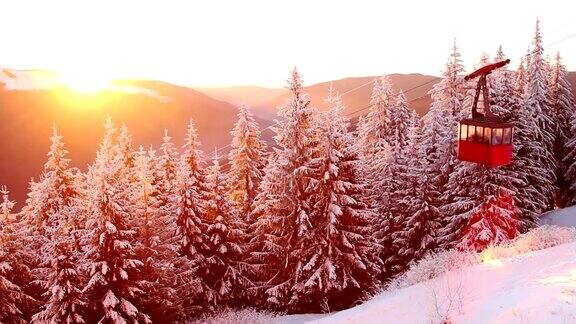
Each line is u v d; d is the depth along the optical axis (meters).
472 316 10.23
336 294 26.61
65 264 23.02
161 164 38.09
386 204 38.59
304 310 27.47
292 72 27.70
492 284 12.09
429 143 41.56
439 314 10.92
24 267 29.47
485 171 31.84
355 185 26.83
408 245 36.16
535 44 46.91
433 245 35.47
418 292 13.82
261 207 28.36
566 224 38.94
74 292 22.81
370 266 27.41
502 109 33.06
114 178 24.52
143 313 24.53
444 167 35.94
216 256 30.75
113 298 22.89
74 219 24.09
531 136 40.66
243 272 31.89
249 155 36.38
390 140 53.31
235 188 36.62
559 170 49.94
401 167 39.00
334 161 26.00
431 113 46.88
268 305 29.28
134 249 24.23
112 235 23.44
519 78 54.31
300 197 26.69
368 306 15.43
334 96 26.98
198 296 30.30
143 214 25.92
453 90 47.53
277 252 28.14
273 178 27.53
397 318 12.30
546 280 10.65
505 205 31.72
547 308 8.87
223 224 30.64
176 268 28.36
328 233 25.69
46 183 33.62
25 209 36.94
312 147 27.34
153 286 25.23
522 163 33.50
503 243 18.58
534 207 34.97
